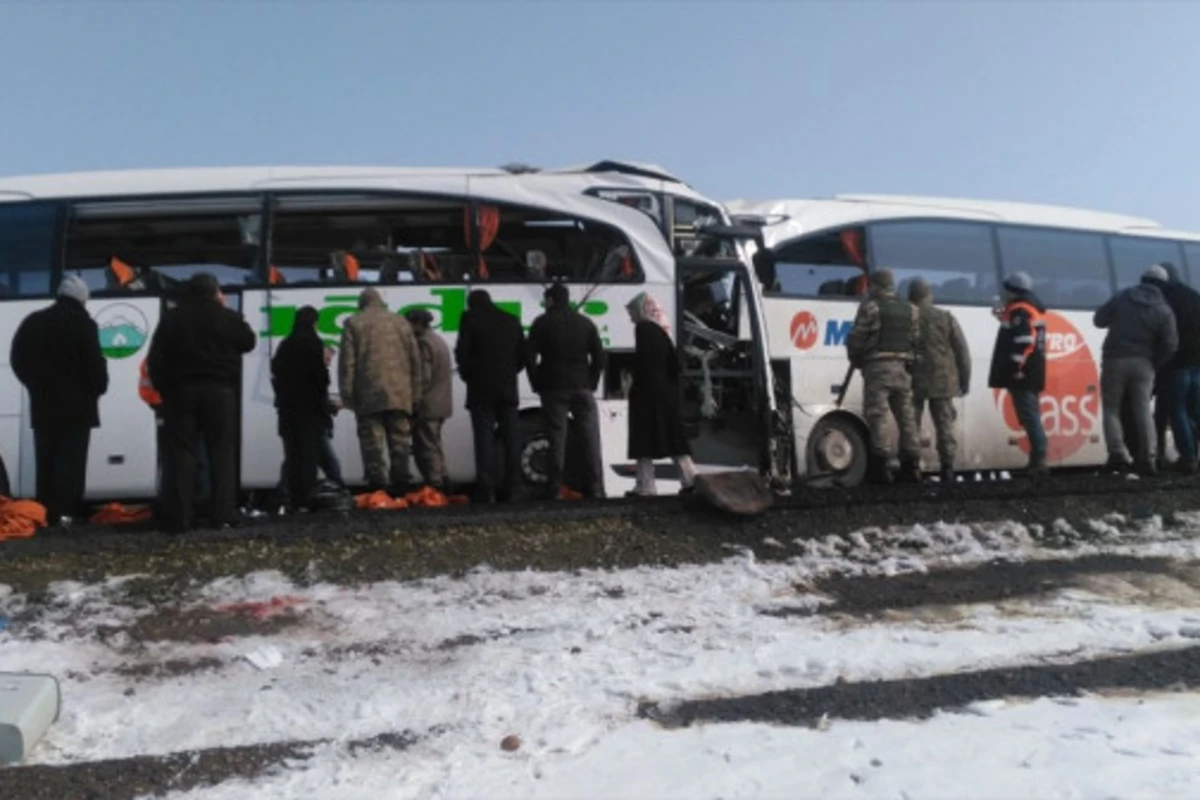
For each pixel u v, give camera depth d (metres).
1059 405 16.25
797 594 8.61
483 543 9.43
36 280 12.25
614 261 12.62
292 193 12.46
